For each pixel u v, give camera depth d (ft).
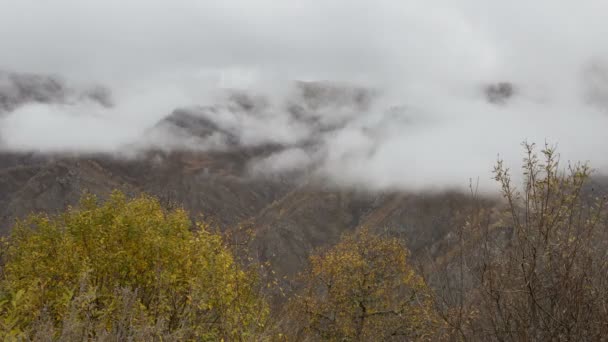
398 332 73.72
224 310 31.04
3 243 62.03
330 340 75.15
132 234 51.60
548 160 18.99
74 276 47.21
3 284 33.24
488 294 18.56
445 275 19.43
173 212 62.80
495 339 18.52
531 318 18.49
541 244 18.54
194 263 45.78
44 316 23.47
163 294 35.37
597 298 17.75
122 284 46.26
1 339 20.88
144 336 24.32
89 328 23.94
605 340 16.97
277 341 32.86
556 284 18.35
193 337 33.63
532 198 19.02
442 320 19.08
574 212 18.38
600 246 18.11
